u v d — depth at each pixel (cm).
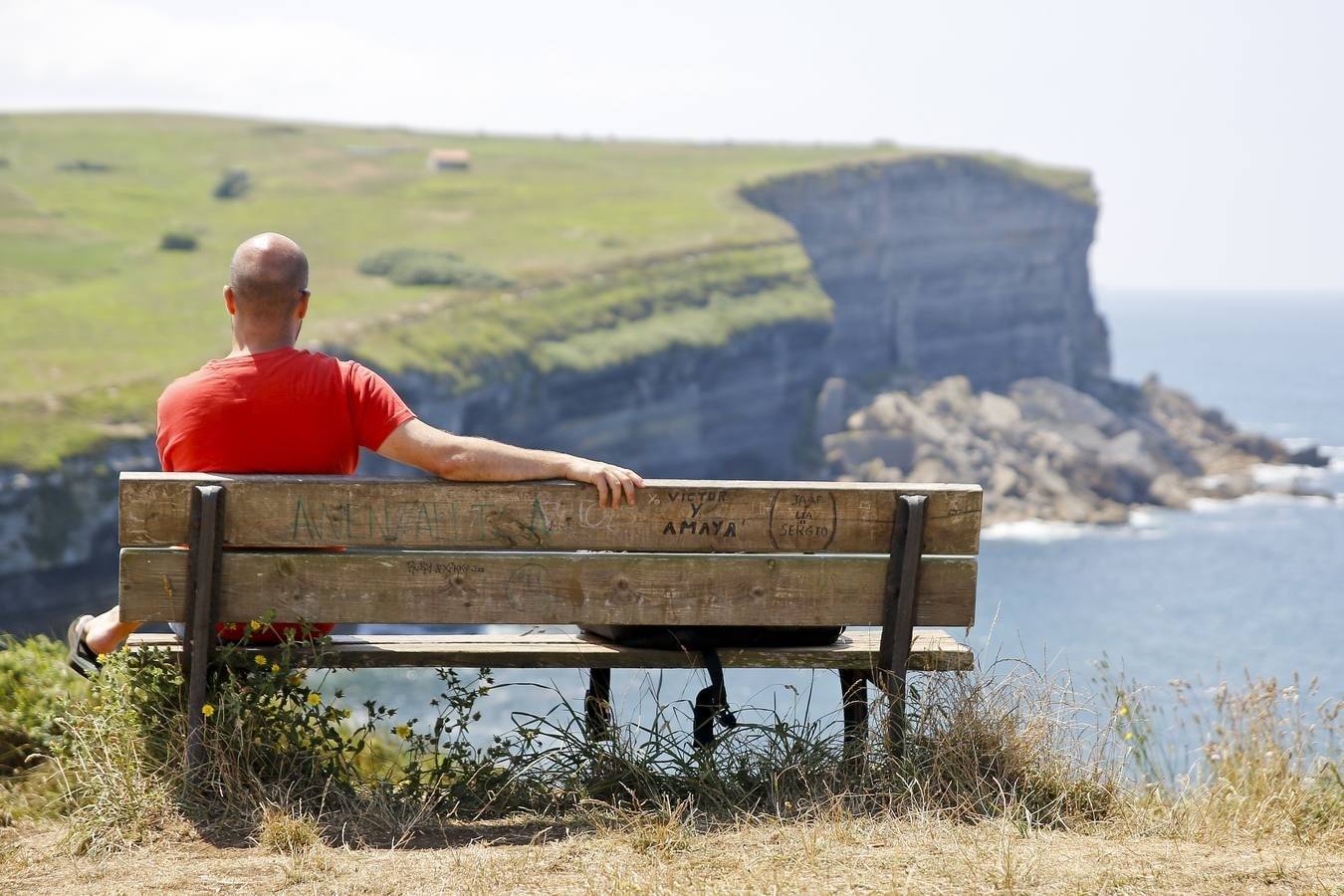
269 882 353
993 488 11919
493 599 427
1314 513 12162
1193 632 7219
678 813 402
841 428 13012
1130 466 12462
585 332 11219
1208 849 392
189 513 411
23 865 378
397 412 434
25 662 589
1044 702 466
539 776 449
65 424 7012
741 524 436
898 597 441
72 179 16388
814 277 14075
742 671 3547
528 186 17900
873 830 394
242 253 439
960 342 16800
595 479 426
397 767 461
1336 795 464
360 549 432
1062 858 371
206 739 416
